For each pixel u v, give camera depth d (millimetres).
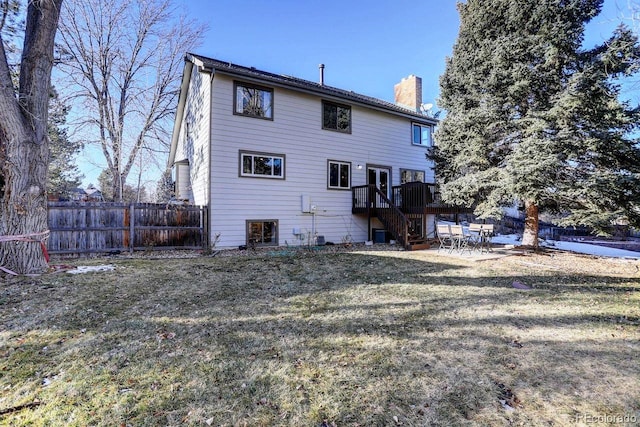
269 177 11008
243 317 4020
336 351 3133
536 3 8836
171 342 3289
